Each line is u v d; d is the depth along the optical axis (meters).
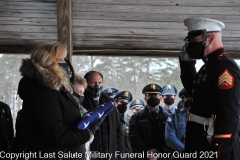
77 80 3.38
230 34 5.34
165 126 4.56
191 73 3.17
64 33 4.54
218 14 5.05
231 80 2.72
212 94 2.80
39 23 5.09
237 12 5.00
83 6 4.89
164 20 5.13
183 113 4.60
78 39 5.31
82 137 2.71
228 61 2.80
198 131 2.86
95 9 4.94
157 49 5.49
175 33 5.30
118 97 4.65
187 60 3.13
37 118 2.58
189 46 2.96
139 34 5.29
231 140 2.67
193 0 4.88
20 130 3.40
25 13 4.96
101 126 3.74
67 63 2.91
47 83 2.61
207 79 2.83
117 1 4.86
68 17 4.53
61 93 2.70
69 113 2.70
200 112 2.86
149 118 4.62
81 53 5.43
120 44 5.41
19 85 2.72
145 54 5.49
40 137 2.63
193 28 2.93
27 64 2.69
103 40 5.35
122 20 5.11
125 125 4.59
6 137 4.02
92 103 3.83
